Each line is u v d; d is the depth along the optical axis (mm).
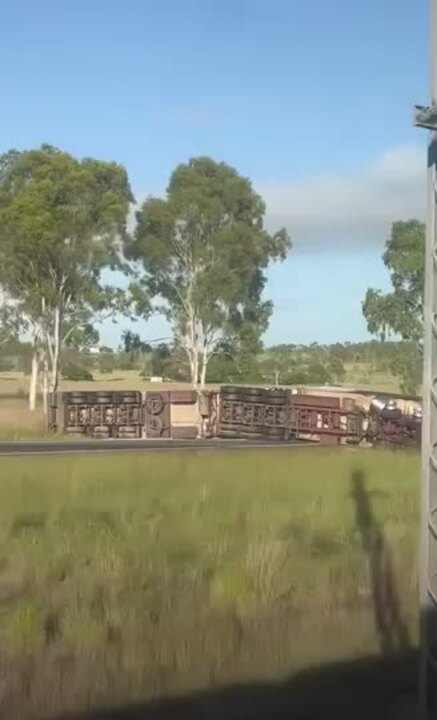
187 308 53500
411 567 9836
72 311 50312
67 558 10148
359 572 9750
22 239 46812
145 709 6105
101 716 5957
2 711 5938
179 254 52781
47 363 49875
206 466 19469
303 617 8211
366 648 7445
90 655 6969
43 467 19172
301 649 7352
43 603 8375
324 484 16438
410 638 7715
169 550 10547
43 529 11891
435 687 5500
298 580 9383
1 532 11586
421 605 5383
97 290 50156
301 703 6258
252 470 18672
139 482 16484
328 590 9078
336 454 23578
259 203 53656
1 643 7223
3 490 15320
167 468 18984
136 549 10555
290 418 33688
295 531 11898
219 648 7172
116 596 8602
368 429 30875
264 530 11750
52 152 48500
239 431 35688
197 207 51531
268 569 9414
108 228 48438
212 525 12164
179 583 9094
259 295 54750
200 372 55250
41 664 6785
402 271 42938
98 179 48969
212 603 8398
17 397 63000
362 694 6434
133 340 57750
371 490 15969
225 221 53344
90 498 14508
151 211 51719
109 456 22641
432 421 5242
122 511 13172
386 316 43812
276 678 6695
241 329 54719
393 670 6953
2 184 49156
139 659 6871
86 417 37062
